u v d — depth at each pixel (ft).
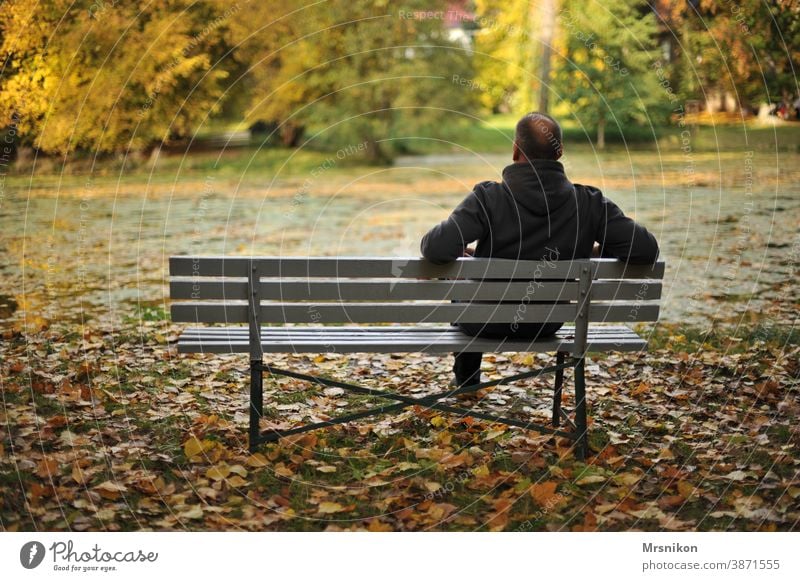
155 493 9.57
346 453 10.69
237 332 10.54
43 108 35.88
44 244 26.73
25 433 11.03
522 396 13.07
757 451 10.82
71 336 16.01
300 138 66.08
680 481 9.84
